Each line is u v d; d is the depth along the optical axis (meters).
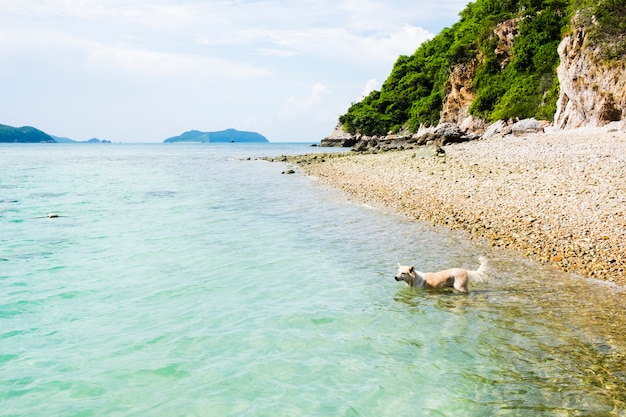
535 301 8.82
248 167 48.09
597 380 6.05
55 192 26.69
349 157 46.31
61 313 8.56
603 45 31.39
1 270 11.21
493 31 62.16
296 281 10.44
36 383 6.17
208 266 11.58
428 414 5.52
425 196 19.89
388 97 103.38
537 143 28.91
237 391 6.03
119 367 6.60
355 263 11.80
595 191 15.61
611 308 8.31
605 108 31.41
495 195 17.69
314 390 6.06
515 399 5.74
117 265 11.66
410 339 7.48
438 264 11.34
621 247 11.06
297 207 20.53
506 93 56.47
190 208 20.59
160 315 8.47
